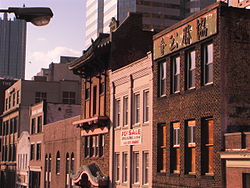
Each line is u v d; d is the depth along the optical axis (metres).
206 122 26.59
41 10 12.65
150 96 32.84
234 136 23.66
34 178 64.38
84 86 46.94
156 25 148.50
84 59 43.50
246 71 25.56
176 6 152.12
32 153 65.69
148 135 33.03
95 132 43.09
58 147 54.66
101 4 166.75
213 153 25.50
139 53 41.78
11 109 79.12
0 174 84.12
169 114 30.16
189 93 28.03
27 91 75.88
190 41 28.05
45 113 61.41
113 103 39.31
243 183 22.78
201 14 26.97
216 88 25.45
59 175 53.75
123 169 37.12
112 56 40.41
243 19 25.81
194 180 26.88
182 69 28.94
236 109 25.16
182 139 28.44
